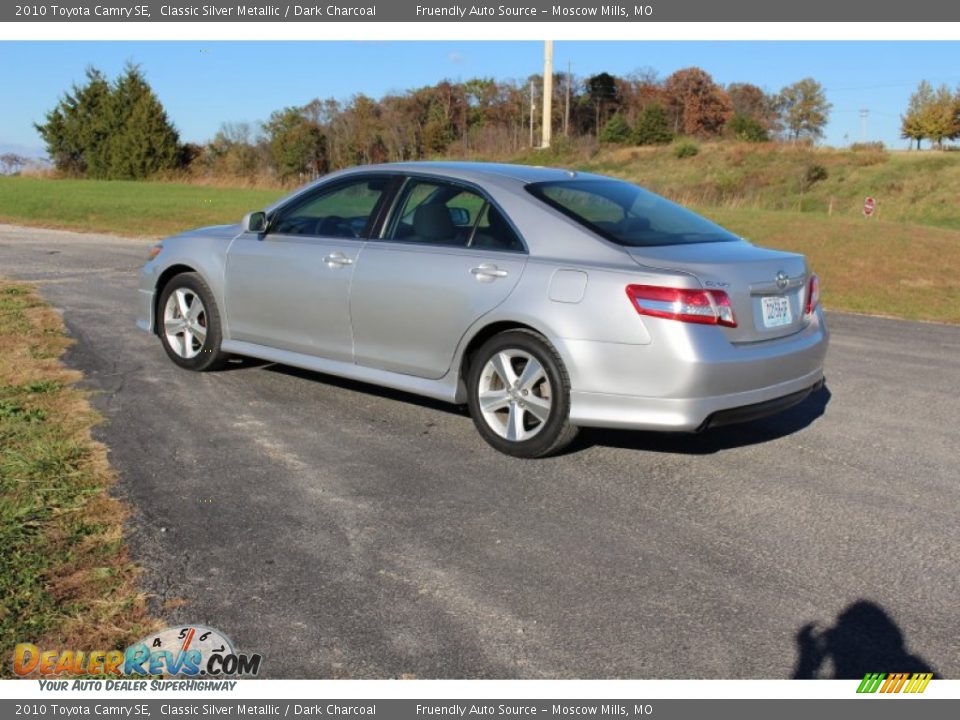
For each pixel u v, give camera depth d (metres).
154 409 5.68
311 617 3.27
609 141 63.94
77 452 4.80
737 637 3.21
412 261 5.31
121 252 15.61
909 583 3.63
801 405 6.32
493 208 5.16
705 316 4.46
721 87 75.62
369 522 4.09
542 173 5.50
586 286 4.64
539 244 4.91
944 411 6.25
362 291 5.52
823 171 47.50
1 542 3.70
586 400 4.67
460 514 4.21
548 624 3.26
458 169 5.46
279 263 5.98
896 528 4.17
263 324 6.16
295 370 6.80
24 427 5.17
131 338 7.74
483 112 75.00
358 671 2.98
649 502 4.43
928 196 42.66
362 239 5.65
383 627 3.22
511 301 4.86
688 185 49.62
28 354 6.98
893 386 6.99
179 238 6.74
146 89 59.28
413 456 5.00
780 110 79.88
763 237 18.89
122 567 3.57
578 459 5.02
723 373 4.50
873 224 21.75
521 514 4.23
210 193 34.72
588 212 5.04
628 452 5.16
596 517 4.22
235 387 6.28
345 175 5.94
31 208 25.33
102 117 58.78
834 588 3.58
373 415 5.73
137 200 29.25
